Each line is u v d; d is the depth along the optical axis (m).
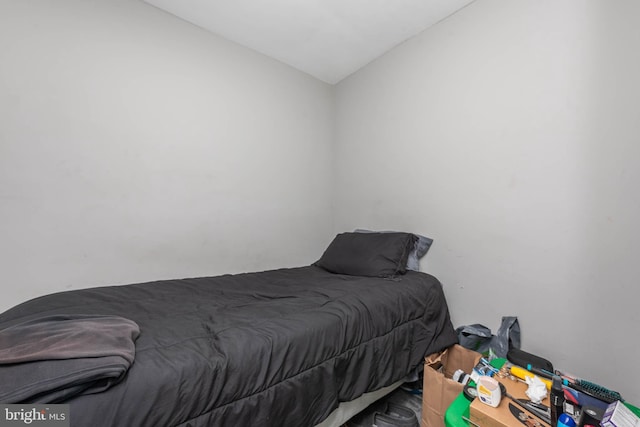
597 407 0.90
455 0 1.66
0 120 1.32
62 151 1.45
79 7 1.50
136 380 0.69
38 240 1.41
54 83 1.43
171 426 0.69
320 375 1.01
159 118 1.75
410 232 2.04
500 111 1.53
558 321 1.31
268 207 2.27
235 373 0.82
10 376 0.62
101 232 1.57
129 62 1.64
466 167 1.69
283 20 1.86
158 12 1.75
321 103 2.64
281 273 1.92
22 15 1.36
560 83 1.30
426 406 1.28
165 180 1.77
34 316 0.99
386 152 2.22
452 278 1.77
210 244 1.97
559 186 1.30
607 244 1.17
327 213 2.69
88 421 0.60
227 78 2.04
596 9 1.20
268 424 0.86
